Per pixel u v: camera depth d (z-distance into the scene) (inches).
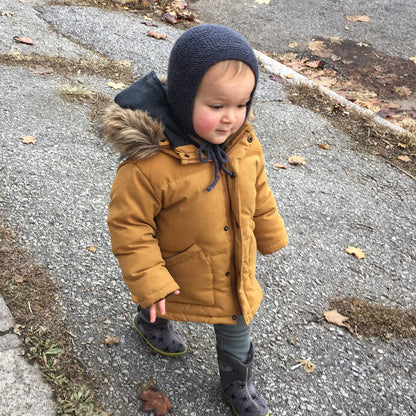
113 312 45.1
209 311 34.6
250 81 29.2
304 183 71.1
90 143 68.6
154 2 135.6
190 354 43.2
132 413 37.4
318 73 121.8
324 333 47.9
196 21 134.4
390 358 46.6
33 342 40.1
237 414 38.4
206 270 33.5
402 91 118.5
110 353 41.4
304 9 149.2
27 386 36.9
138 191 30.7
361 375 44.4
